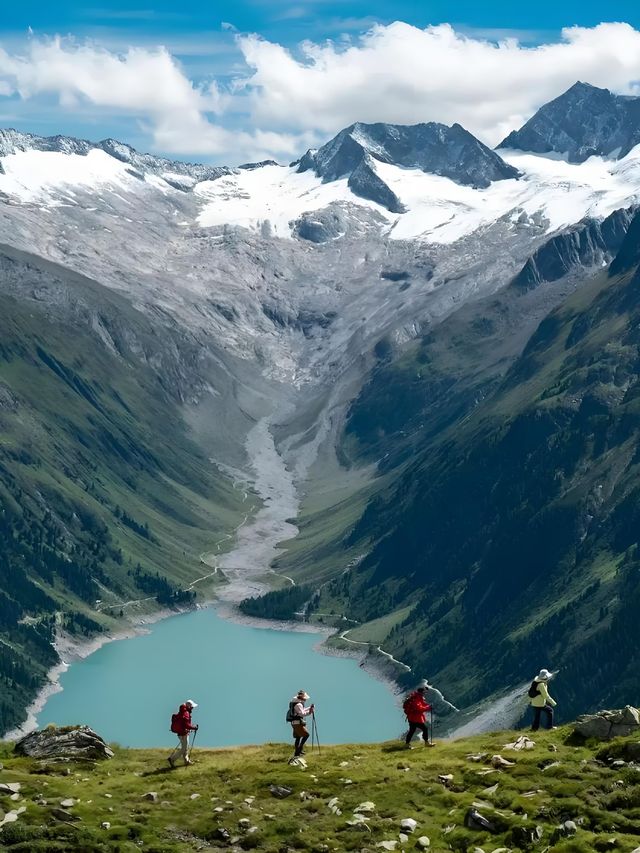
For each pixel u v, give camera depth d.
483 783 55.88
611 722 59.91
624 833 48.28
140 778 60.91
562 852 46.66
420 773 58.31
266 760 64.44
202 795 57.50
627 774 53.25
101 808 55.44
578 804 50.88
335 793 57.09
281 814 54.72
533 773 55.66
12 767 62.62
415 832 51.44
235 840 52.00
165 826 53.75
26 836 50.62
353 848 50.38
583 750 57.94
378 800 55.34
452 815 52.38
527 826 49.31
